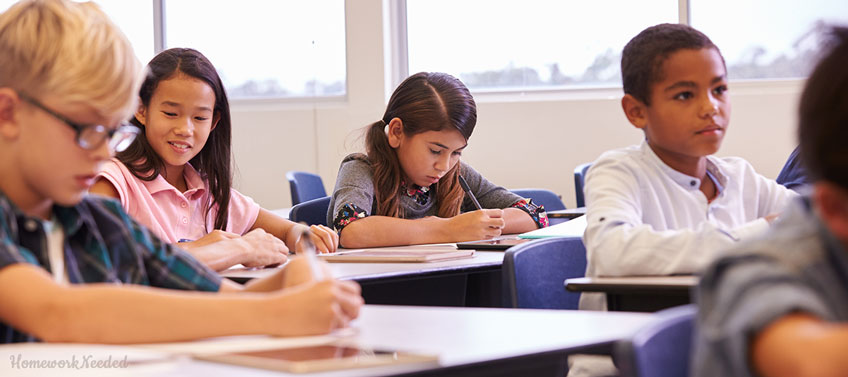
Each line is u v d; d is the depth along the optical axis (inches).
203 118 82.4
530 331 36.3
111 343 35.3
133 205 79.4
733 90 175.3
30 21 39.0
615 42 183.0
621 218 58.2
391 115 99.9
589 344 33.8
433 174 98.3
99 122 39.2
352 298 38.2
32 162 38.7
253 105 196.9
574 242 68.4
